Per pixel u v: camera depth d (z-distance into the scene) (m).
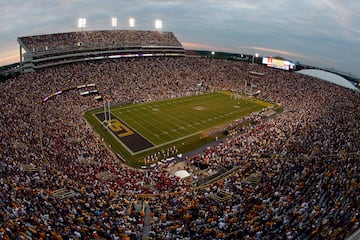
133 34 95.25
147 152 40.59
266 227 17.61
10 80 57.47
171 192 28.03
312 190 22.31
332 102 62.72
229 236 17.17
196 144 43.78
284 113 59.84
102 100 63.44
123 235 18.05
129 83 72.25
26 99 51.41
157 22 98.50
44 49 71.38
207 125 51.81
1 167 24.14
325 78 94.06
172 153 40.38
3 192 19.28
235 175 29.81
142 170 35.44
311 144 35.81
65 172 29.52
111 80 71.31
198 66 91.12
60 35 79.88
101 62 81.56
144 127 49.91
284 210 19.86
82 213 20.33
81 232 17.47
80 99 61.34
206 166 35.97
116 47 86.00
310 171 26.11
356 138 35.75
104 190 26.48
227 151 38.81
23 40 72.25
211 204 23.22
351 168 25.19
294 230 16.52
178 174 33.00
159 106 62.28
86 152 36.66
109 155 38.59
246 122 53.41
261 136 42.97
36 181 23.88
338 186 21.88
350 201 19.11
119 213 21.62
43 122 43.38
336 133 38.75
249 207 21.23
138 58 92.12
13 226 15.40
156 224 20.00
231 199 23.83
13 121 38.97
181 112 58.81
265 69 89.25
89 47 80.06
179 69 86.81
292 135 41.25
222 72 89.25
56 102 56.69
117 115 55.59
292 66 88.62
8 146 30.42
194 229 18.84
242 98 71.81
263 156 34.94
